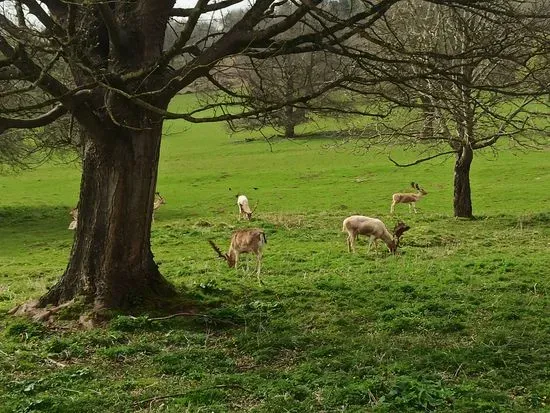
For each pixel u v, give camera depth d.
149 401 7.27
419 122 24.58
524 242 19.83
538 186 35.91
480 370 8.10
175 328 10.16
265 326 10.22
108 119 10.57
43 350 9.21
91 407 7.12
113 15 10.34
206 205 35.88
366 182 40.31
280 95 11.49
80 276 11.13
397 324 10.09
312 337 9.56
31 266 20.64
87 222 11.18
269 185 41.50
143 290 11.12
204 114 46.22
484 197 33.75
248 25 10.80
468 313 10.75
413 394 7.11
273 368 8.37
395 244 18.45
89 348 9.30
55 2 11.24
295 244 20.72
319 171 45.28
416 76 10.38
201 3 9.85
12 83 11.81
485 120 24.03
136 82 10.60
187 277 15.00
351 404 7.07
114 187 10.87
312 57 12.24
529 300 11.49
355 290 12.49
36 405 7.16
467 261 15.59
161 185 43.94
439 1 9.62
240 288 12.95
